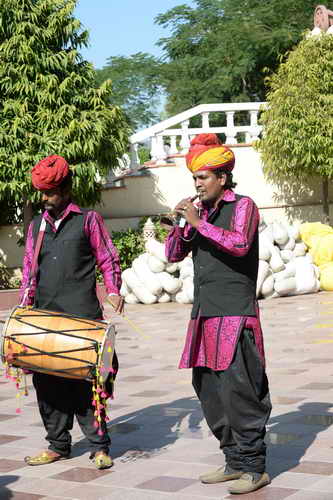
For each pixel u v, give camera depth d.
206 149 4.14
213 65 29.81
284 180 18.05
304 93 16.55
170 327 10.75
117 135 15.05
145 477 4.43
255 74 29.83
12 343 4.40
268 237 13.48
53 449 4.84
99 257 4.69
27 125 14.06
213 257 4.12
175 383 7.04
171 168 17.73
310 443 4.88
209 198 4.14
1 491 4.30
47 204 4.62
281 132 16.72
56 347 4.30
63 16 14.32
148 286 13.59
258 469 4.10
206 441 5.11
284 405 5.92
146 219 17.19
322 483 4.12
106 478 4.45
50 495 4.21
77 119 14.39
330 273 14.04
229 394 4.01
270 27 29.34
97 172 15.44
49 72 14.47
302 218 18.22
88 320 4.41
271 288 13.27
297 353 8.15
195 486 4.22
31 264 4.73
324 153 16.53
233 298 4.06
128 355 8.65
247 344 4.06
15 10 13.98
